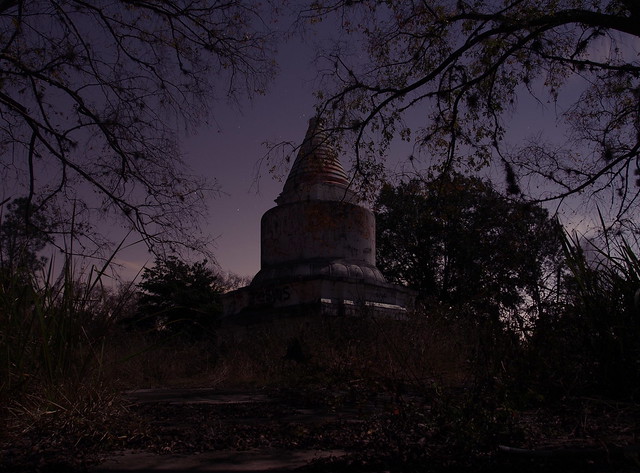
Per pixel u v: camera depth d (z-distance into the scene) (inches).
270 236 762.8
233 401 315.9
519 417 170.6
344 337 442.3
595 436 151.9
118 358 330.6
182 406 286.8
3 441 154.8
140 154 523.5
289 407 277.6
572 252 221.3
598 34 490.9
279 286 709.3
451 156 546.9
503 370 192.9
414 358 333.7
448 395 174.2
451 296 1066.1
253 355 515.2
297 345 436.1
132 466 143.0
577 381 195.2
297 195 752.3
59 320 188.4
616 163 525.7
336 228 735.1
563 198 522.3
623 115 546.3
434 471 134.0
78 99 511.8
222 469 139.8
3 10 454.3
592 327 201.8
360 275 716.0
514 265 241.4
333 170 767.1
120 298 208.2
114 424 178.4
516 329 213.0
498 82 552.4
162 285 920.9
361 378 240.2
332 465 138.9
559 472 128.9
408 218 1123.3
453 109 540.1
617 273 211.6
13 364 168.9
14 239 201.0
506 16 506.9
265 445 169.3
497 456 140.8
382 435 175.0
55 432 163.3
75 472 135.9
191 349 570.9
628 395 186.7
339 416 229.8
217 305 952.9
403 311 722.8
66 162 507.8
